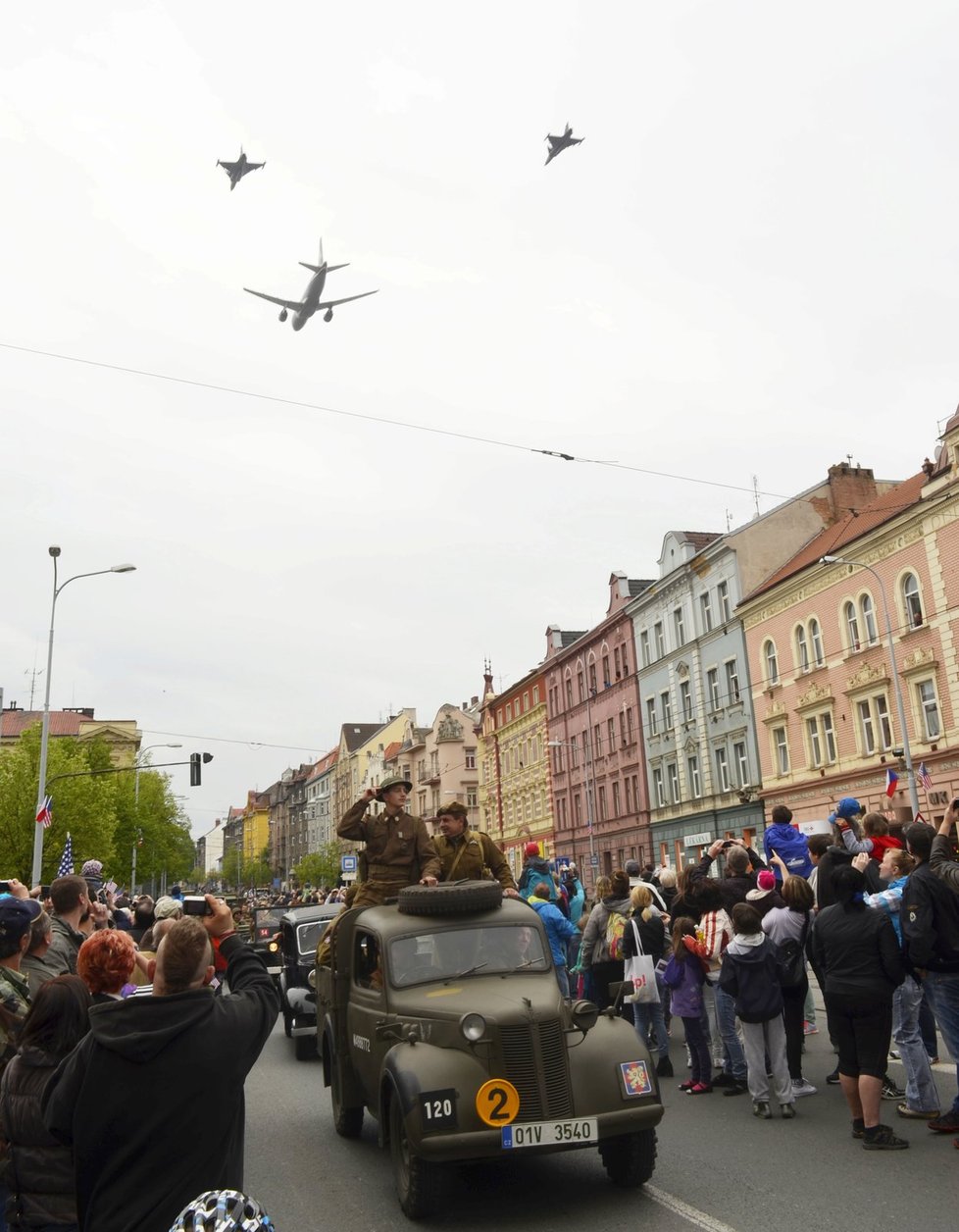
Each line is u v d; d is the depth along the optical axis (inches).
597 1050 282.7
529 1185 296.0
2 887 322.0
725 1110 365.7
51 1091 145.4
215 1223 100.5
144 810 3095.5
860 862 374.6
